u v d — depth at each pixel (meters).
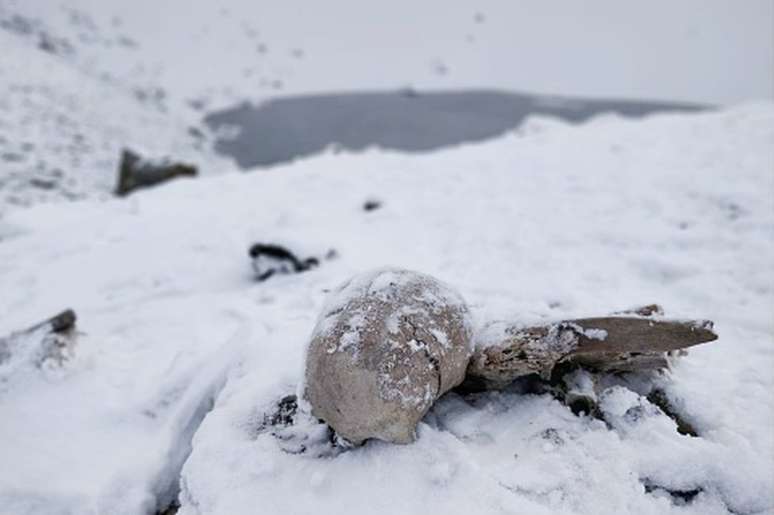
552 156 1.59
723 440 0.48
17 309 0.89
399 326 0.45
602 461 0.45
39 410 0.62
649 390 0.54
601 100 4.94
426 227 1.15
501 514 0.40
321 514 0.41
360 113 4.37
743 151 1.35
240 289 0.93
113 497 0.52
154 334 0.78
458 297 0.52
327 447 0.48
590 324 0.51
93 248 1.15
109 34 5.59
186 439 0.58
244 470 0.46
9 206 1.67
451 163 1.67
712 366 0.60
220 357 0.65
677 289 0.82
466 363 0.50
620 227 1.04
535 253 0.97
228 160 3.16
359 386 0.43
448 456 0.44
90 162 2.27
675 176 1.26
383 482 0.43
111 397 0.65
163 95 4.61
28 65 3.08
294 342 0.65
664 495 0.44
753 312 0.72
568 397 0.51
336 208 1.33
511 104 4.70
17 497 0.51
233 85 5.36
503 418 0.51
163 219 1.33
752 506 0.43
